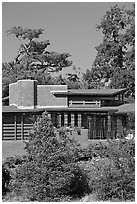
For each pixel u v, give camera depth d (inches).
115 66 2463.1
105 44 2466.8
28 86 1777.8
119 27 2479.1
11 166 943.7
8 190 713.0
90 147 1241.4
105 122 1801.2
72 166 683.4
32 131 703.7
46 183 674.2
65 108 1679.4
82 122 1739.7
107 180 689.0
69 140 724.7
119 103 1841.8
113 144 720.3
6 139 1512.1
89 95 1784.0
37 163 680.4
